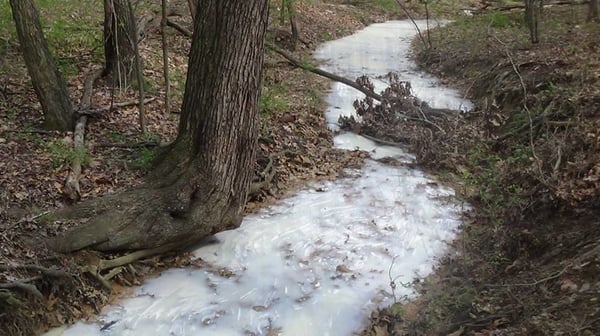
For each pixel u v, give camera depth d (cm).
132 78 1027
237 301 581
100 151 779
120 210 611
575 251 573
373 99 1187
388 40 1853
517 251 630
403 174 880
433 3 2367
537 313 484
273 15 1806
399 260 657
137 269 611
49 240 570
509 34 1504
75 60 1096
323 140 986
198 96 629
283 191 814
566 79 990
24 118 840
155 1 1505
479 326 498
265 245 679
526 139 884
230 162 633
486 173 829
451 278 608
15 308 495
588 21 1495
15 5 772
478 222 731
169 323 543
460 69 1372
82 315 541
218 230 658
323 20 1980
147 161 736
